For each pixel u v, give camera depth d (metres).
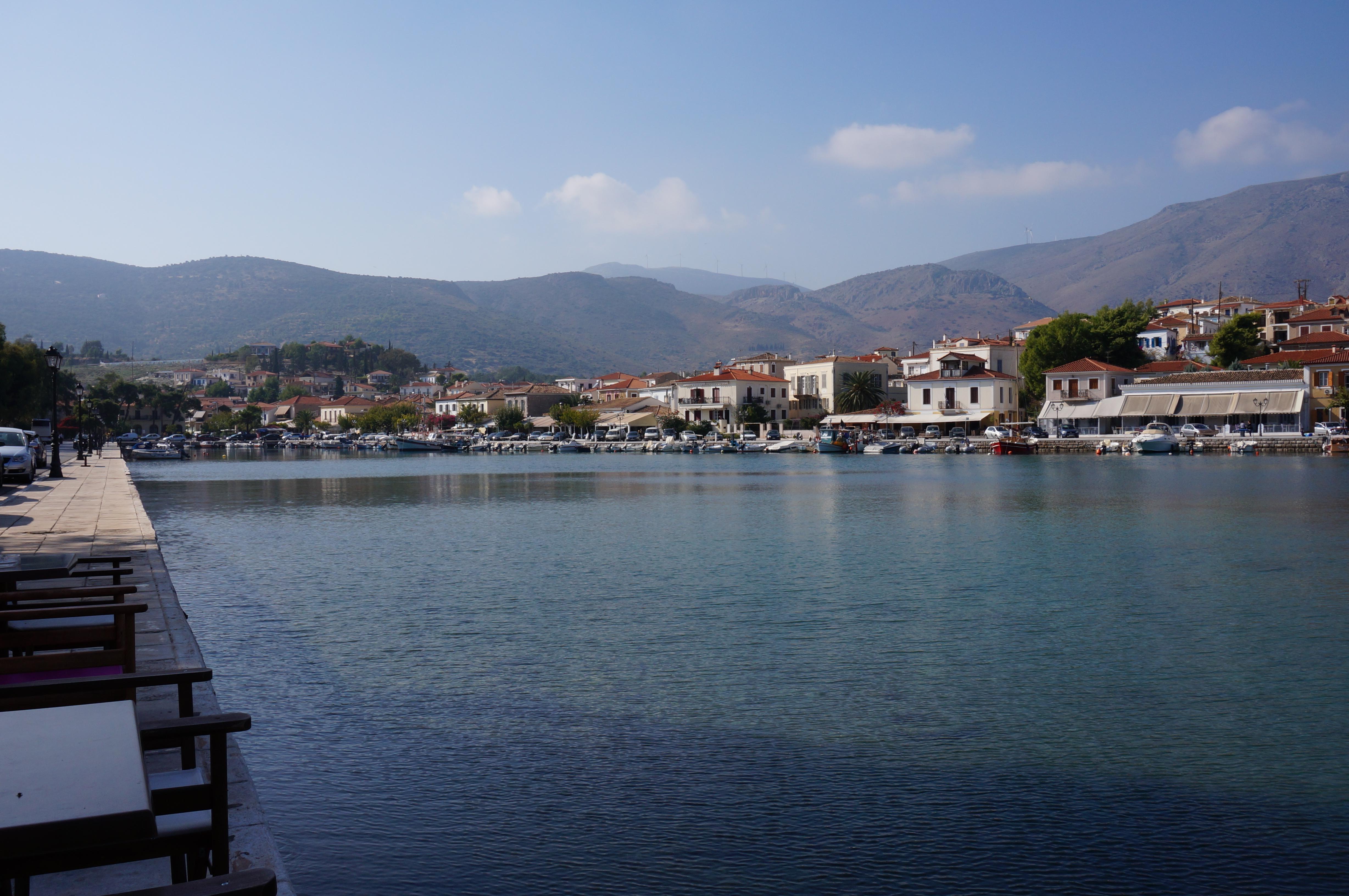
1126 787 11.50
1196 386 114.50
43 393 101.25
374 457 159.25
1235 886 9.17
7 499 37.38
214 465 125.25
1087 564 29.23
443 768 11.92
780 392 167.38
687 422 166.38
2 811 3.73
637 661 17.19
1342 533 37.25
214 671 16.12
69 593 8.84
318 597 23.61
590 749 12.63
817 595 23.97
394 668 16.61
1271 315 147.25
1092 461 101.44
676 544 34.97
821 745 12.84
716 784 11.48
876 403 158.50
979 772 11.94
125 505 34.38
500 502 57.25
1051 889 9.09
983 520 43.72
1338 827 10.41
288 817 10.45
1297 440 105.19
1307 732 13.45
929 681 16.05
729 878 9.25
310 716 13.91
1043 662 17.28
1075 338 133.00
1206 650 18.22
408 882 9.07
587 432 184.50
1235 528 39.09
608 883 9.11
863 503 53.97
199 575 27.44
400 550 33.47
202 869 5.57
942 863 9.59
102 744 4.37
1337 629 19.91
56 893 5.97
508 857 9.58
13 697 5.50
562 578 26.69
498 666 16.83
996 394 137.38
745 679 16.09
